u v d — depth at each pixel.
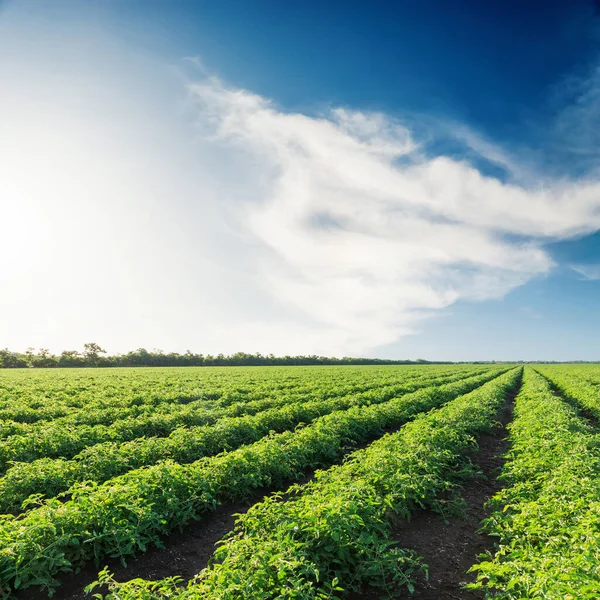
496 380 37.56
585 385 29.72
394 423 17.84
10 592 5.91
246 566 5.39
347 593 6.11
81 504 7.25
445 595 6.17
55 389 25.75
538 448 11.13
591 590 4.18
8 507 8.51
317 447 12.17
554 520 6.71
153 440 12.01
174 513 8.25
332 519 6.43
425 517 8.88
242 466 9.99
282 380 36.06
